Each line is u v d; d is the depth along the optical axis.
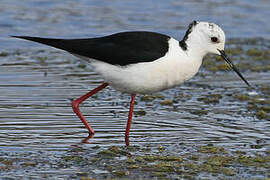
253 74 14.45
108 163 8.66
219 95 12.56
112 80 9.79
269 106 11.88
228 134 10.12
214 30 9.80
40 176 8.07
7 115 10.58
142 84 9.61
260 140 9.85
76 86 12.73
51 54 15.49
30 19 18.03
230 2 20.88
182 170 8.44
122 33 9.84
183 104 11.92
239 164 8.73
